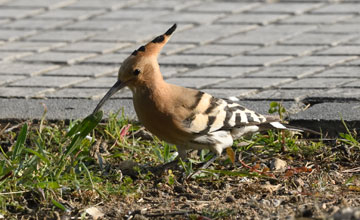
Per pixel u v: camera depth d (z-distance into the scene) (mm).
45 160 9133
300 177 9469
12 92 13656
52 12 20734
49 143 10656
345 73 13961
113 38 17812
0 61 16078
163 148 10852
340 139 10328
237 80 14000
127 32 18344
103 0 22109
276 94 12805
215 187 9328
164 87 9633
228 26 18516
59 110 12328
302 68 14602
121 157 10414
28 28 19016
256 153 10492
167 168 9984
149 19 19594
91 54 16500
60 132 11180
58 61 15977
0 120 12031
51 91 13727
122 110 11383
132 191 9039
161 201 8852
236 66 15102
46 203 8742
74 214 8508
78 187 8812
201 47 16734
